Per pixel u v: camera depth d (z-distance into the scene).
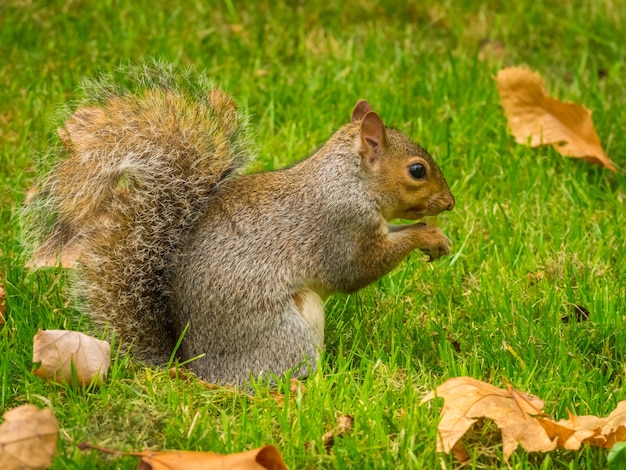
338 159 8.09
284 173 8.18
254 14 13.81
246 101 11.66
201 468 6.00
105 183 7.85
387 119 11.63
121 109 8.16
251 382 7.32
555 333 8.05
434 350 8.06
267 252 7.76
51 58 12.45
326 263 7.99
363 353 7.98
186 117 8.06
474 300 8.72
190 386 7.34
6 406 7.04
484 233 9.94
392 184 8.14
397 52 12.92
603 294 8.62
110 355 7.35
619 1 14.46
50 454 6.03
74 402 7.04
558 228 9.81
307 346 7.71
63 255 8.07
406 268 9.20
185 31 13.25
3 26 12.95
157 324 7.76
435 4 14.36
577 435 6.38
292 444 6.55
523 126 11.30
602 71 13.45
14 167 10.59
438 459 6.41
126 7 13.52
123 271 7.70
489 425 6.79
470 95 12.17
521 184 10.70
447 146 11.05
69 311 8.29
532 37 13.87
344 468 6.30
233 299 7.60
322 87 12.10
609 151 11.41
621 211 10.23
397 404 7.15
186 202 7.82
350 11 14.16
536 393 7.30
